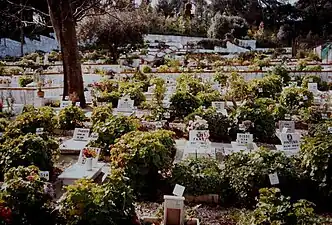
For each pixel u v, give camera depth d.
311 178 6.27
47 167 7.21
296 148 7.96
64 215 4.64
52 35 42.97
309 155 6.35
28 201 4.68
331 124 9.56
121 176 5.09
